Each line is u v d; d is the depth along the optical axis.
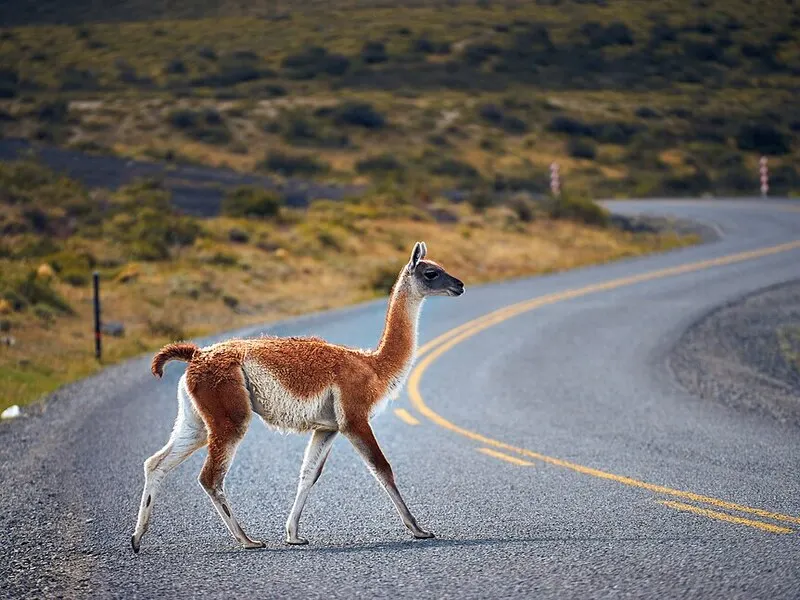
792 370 77.69
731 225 187.00
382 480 32.19
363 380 32.59
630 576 26.30
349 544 31.17
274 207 161.62
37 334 87.06
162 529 33.38
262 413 31.94
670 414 57.72
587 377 71.00
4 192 147.25
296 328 91.12
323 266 134.00
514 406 60.16
